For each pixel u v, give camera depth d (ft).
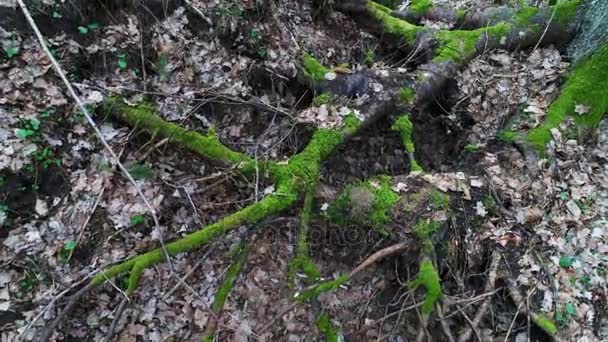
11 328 3.92
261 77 5.83
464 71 6.35
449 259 4.78
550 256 4.80
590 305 4.60
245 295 4.87
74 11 4.88
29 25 4.57
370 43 7.13
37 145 4.36
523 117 5.82
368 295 5.08
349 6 7.14
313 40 6.58
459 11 7.18
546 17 6.45
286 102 5.92
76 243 4.31
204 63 5.50
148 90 5.11
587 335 4.48
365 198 4.86
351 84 5.72
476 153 5.65
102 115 4.77
